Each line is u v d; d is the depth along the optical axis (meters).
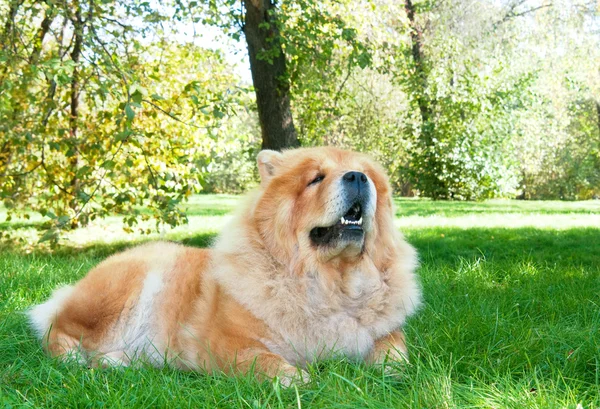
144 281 1.89
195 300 1.80
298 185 1.73
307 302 1.69
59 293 1.98
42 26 4.11
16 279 2.51
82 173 3.35
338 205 1.67
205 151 4.77
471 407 1.43
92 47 3.04
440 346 1.78
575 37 10.91
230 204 11.38
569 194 15.89
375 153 11.93
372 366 1.65
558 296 2.35
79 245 5.01
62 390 1.52
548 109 12.44
